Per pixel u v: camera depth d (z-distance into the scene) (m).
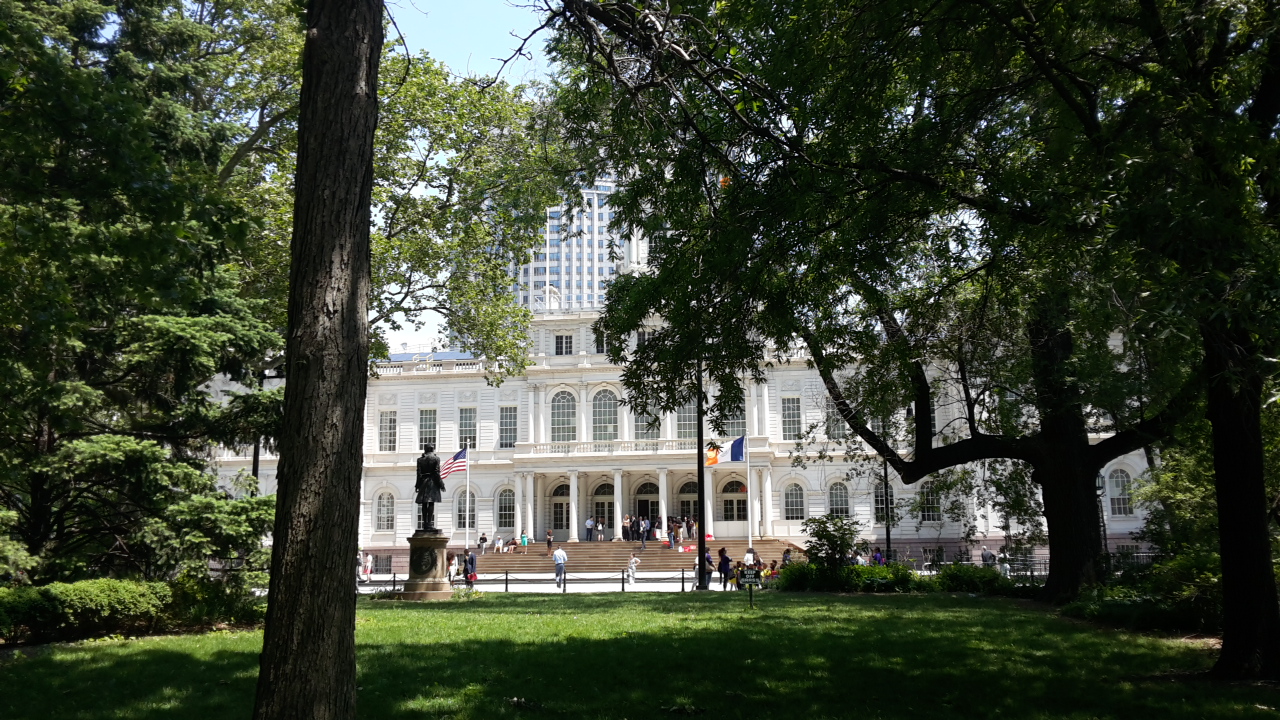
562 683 10.60
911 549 60.25
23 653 13.41
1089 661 12.38
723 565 34.94
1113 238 8.66
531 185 16.62
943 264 15.31
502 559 56.25
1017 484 28.83
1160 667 11.91
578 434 64.94
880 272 12.85
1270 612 11.02
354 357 6.02
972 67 12.02
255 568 18.09
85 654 13.24
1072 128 11.81
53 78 11.32
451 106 30.22
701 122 11.32
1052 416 22.02
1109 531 58.91
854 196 12.12
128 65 18.73
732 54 11.24
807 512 62.47
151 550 17.44
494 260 31.81
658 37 9.56
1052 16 11.16
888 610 20.33
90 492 18.05
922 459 23.17
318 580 5.61
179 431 19.36
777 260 11.66
